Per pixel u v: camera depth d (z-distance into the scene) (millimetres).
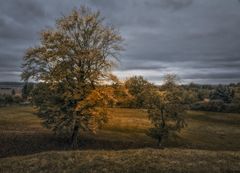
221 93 123562
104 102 37312
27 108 85438
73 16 37969
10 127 53719
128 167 21047
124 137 50344
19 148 38562
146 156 24109
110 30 38781
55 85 37219
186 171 20312
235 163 22578
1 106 92688
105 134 51312
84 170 20625
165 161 22594
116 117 68562
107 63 37906
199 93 127125
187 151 27531
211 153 26312
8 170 21312
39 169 21219
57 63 37250
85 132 50656
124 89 39344
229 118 78125
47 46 37250
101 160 22906
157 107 43719
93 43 38531
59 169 21016
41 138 44000
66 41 37344
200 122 71375
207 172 20172
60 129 39219
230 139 56375
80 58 36781
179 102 44094
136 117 70000
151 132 44406
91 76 37500
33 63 37438
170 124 44188
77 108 36438
